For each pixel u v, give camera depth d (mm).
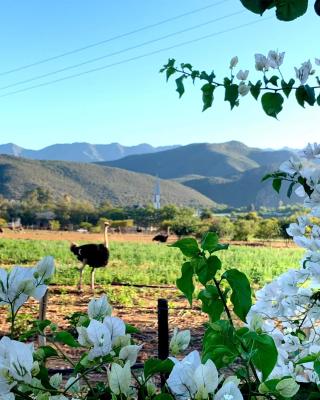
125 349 1296
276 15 1681
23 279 1345
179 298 16172
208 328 1456
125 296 16391
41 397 1343
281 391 1232
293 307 1947
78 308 13992
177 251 41000
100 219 108688
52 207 126000
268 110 2379
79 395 1562
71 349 7477
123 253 37500
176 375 1174
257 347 1327
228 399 1124
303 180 2211
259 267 27250
